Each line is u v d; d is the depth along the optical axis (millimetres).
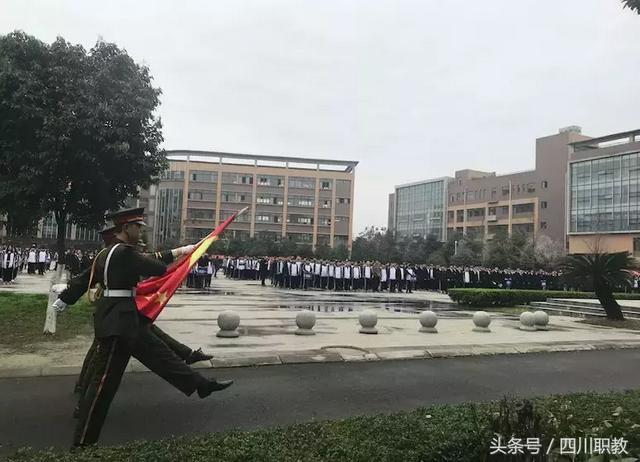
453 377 7676
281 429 4031
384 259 70250
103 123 9617
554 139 84750
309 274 27656
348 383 7062
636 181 66938
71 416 5281
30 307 11617
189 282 25266
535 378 7828
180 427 5047
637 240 66188
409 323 13219
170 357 4738
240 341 9602
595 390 7145
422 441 3602
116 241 4789
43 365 7102
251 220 98938
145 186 11078
